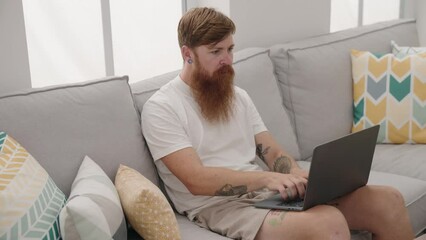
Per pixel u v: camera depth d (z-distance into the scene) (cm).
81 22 214
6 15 181
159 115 178
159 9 241
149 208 143
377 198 175
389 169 228
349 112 257
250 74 223
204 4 255
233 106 190
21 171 140
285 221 157
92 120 174
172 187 184
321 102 246
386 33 292
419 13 350
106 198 141
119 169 171
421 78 248
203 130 182
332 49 259
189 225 175
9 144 148
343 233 154
